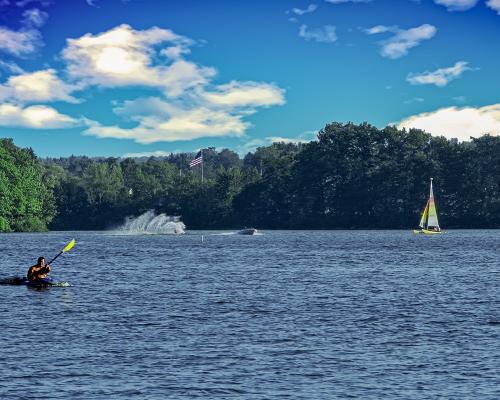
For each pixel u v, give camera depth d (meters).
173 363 38.41
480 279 81.06
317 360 39.12
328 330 47.50
